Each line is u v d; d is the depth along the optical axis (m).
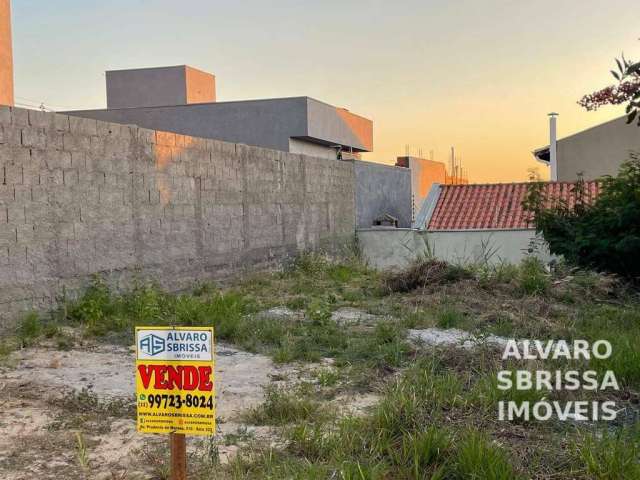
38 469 4.51
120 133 10.81
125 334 8.72
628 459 4.29
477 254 19.89
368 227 23.25
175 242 12.30
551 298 10.91
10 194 8.70
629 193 12.75
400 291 12.16
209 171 13.45
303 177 18.09
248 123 24.70
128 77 29.83
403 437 4.70
